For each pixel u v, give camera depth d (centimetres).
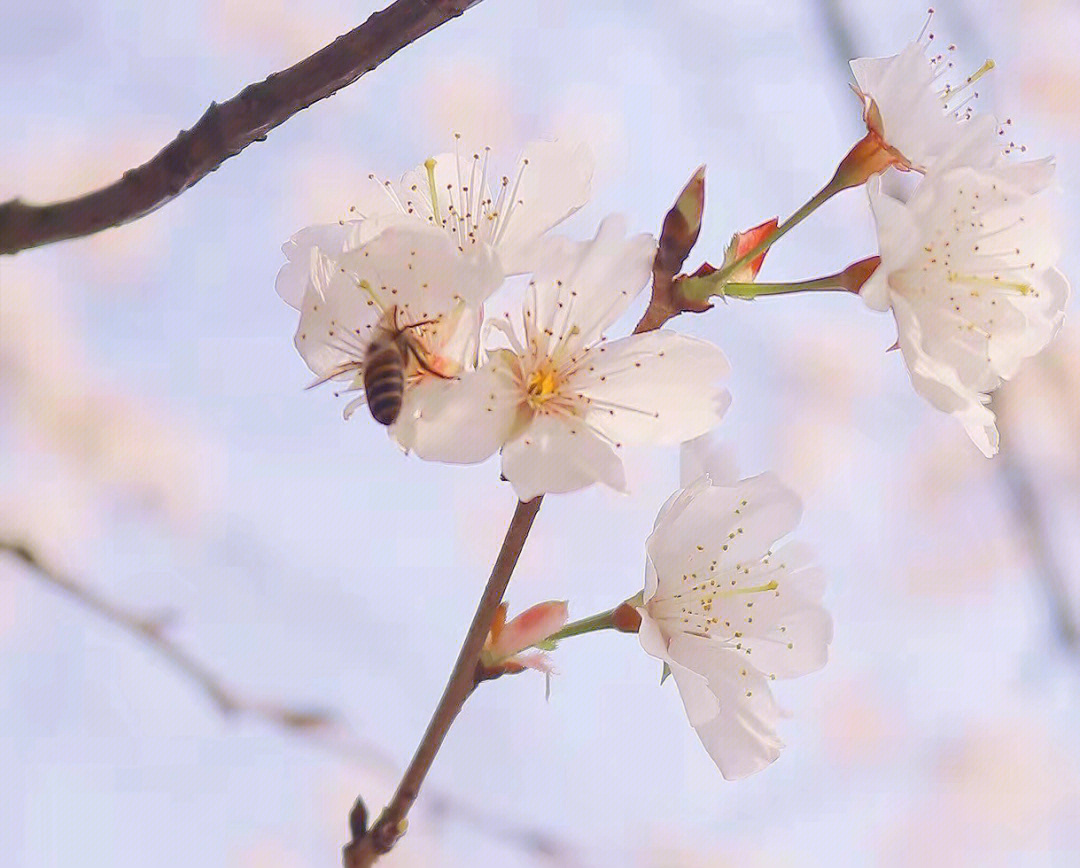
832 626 55
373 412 52
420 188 54
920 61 54
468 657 52
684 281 53
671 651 54
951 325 54
